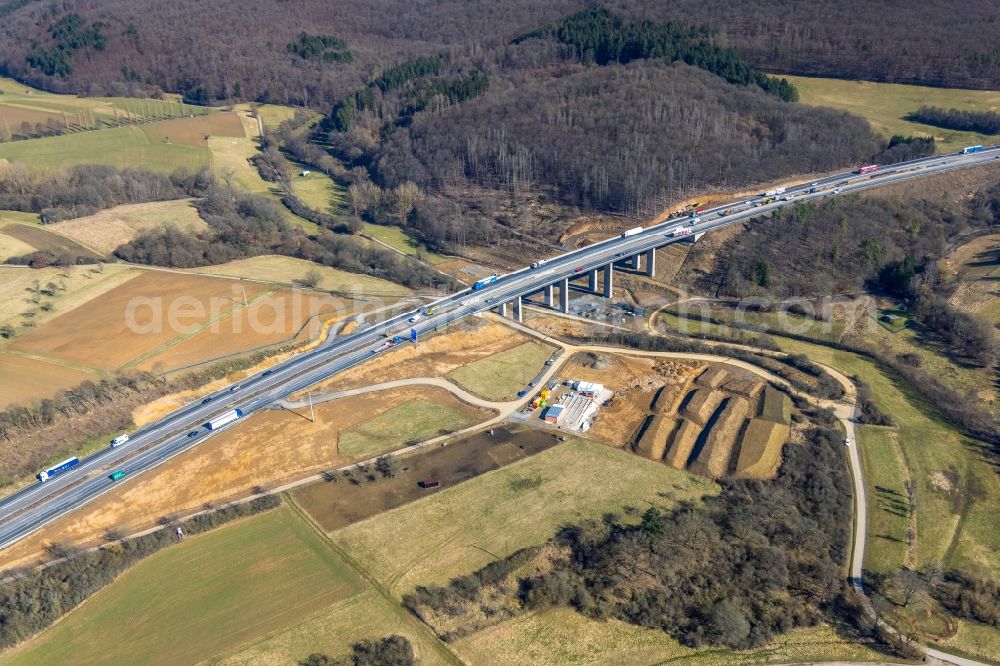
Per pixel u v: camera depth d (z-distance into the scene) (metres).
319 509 150.00
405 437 172.62
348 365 198.38
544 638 124.31
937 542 145.62
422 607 127.88
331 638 122.31
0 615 124.69
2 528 143.62
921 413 183.12
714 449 165.75
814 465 162.38
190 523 144.75
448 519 147.00
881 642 125.31
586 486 155.62
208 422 173.62
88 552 137.38
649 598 131.00
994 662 121.75
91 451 168.00
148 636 123.44
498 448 168.62
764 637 125.94
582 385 191.62
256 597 130.25
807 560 140.25
